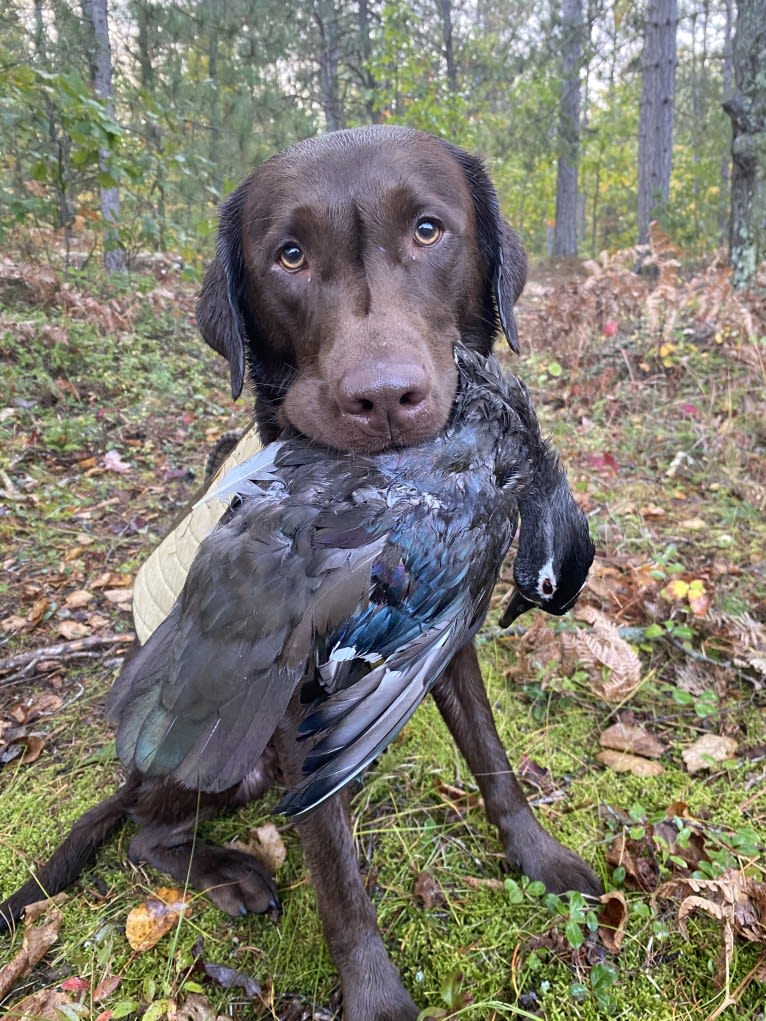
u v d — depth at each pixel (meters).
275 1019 0.40
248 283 0.46
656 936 0.42
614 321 1.27
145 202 1.78
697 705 0.57
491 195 0.48
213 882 0.46
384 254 0.40
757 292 1.40
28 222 1.70
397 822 0.51
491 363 0.39
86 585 0.81
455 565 0.31
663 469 0.97
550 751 0.56
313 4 3.92
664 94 3.12
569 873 0.45
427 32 4.23
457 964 0.42
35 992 0.41
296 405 0.38
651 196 3.21
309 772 0.29
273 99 2.40
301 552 0.30
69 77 1.13
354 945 0.40
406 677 0.30
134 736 0.33
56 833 0.52
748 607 0.68
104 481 1.05
